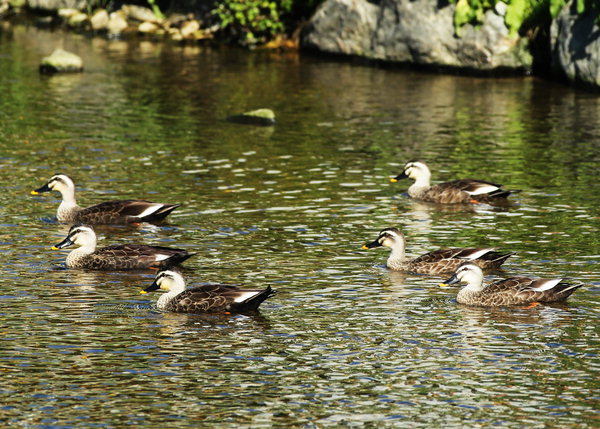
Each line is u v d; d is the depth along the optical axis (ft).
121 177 87.66
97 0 188.65
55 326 54.39
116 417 44.19
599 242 69.21
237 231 72.18
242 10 161.99
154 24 179.52
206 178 87.61
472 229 73.05
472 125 109.40
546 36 138.21
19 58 152.56
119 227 73.72
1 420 43.83
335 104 121.19
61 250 68.13
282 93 127.95
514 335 53.31
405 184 86.43
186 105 120.57
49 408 44.98
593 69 127.44
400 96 126.00
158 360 50.08
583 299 58.65
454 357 50.47
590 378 48.03
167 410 44.86
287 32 164.55
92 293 59.82
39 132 105.09
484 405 45.34
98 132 105.60
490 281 61.21
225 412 44.70
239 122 111.45
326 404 45.50
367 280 62.23
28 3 197.16
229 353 50.98
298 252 67.46
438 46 141.18
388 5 145.48
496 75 139.23
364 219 75.72
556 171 89.81
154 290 58.23
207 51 160.35
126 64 148.46
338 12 150.92
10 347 51.42
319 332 53.67
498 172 89.76
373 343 52.24
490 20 137.69
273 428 43.24
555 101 122.52
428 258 64.13
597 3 126.11
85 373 48.52
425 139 103.04
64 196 75.46
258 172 89.92
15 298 58.59
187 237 70.85
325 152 97.71
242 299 56.18
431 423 43.68
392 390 46.83
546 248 68.08
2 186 84.07
